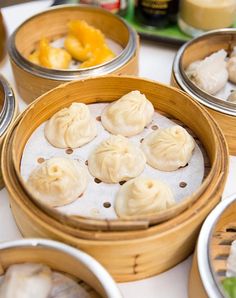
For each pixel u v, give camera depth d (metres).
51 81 0.51
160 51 0.63
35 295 0.37
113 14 0.58
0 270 0.39
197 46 0.55
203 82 0.53
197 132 0.46
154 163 0.45
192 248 0.41
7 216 0.45
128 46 0.53
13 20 0.67
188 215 0.37
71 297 0.38
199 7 0.58
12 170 0.39
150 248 0.37
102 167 0.43
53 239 0.37
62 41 0.62
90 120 0.47
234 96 0.51
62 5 0.61
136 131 0.47
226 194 0.47
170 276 0.41
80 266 0.36
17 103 0.47
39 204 0.37
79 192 0.42
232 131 0.48
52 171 0.41
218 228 0.41
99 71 0.51
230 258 0.39
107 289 0.34
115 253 0.37
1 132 0.44
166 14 0.61
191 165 0.45
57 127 0.46
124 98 0.48
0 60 0.60
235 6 0.59
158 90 0.47
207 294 0.34
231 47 0.56
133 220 0.35
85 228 0.36
